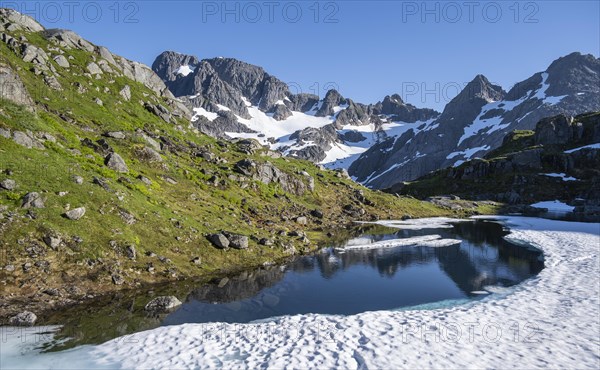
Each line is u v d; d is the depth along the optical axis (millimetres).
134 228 32875
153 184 45062
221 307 25172
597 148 134125
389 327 21734
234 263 35562
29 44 62594
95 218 30984
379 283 31984
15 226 26359
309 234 55125
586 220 82375
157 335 20297
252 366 17016
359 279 33188
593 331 20281
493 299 27406
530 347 18641
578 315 22781
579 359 17219
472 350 18484
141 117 71250
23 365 17047
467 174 149000
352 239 54562
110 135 54031
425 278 33625
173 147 65500
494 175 144250
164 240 33688
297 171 83688
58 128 45719
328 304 26516
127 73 86062
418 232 62844
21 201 28234
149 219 35062
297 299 27422
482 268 37312
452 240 53656
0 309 21641
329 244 50156
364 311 25188
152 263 30438
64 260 26500
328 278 33344
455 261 40469
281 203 65562
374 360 17500
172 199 44031
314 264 38406
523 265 38250
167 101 93250
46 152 36719
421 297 28250
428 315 23859
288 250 42344
